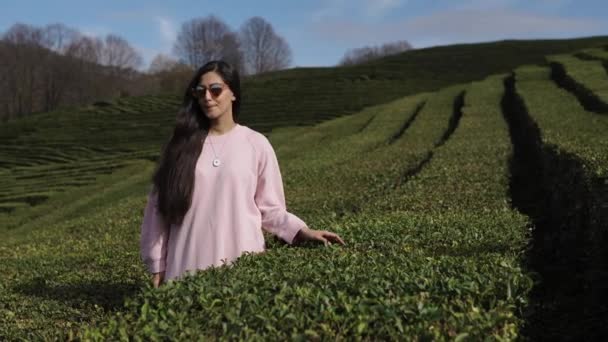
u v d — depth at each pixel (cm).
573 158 1083
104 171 3262
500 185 1184
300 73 7344
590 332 611
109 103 6288
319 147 2805
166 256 538
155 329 382
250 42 14150
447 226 770
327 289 427
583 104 2667
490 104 3100
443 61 6944
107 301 755
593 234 781
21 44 10256
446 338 369
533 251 965
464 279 455
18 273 992
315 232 568
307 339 364
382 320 382
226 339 368
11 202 2705
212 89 518
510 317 407
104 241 1266
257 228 534
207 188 518
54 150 4312
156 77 12462
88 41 11788
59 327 664
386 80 6147
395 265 516
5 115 10050
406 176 1556
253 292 432
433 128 2675
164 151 527
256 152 538
